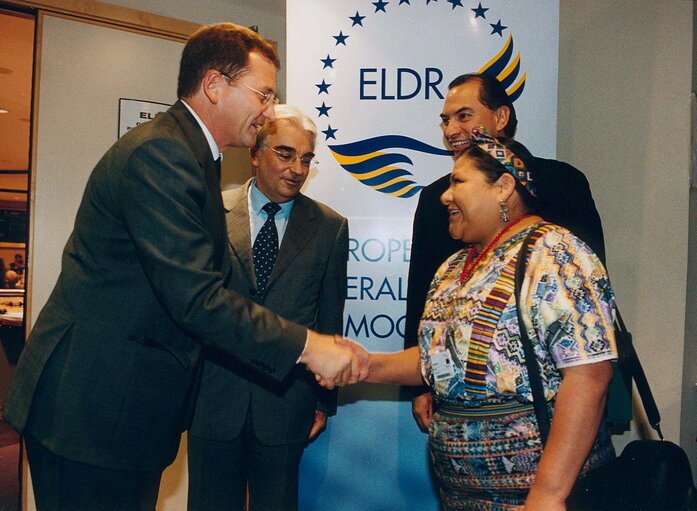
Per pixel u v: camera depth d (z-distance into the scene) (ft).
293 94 7.80
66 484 4.41
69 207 9.11
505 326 4.13
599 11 9.51
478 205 4.61
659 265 8.98
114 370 4.40
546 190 6.17
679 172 8.83
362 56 7.72
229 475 6.40
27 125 20.61
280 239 6.83
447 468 4.51
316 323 6.93
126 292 4.47
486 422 4.24
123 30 9.50
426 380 4.80
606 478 4.18
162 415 4.62
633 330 9.18
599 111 9.53
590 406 3.86
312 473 7.68
